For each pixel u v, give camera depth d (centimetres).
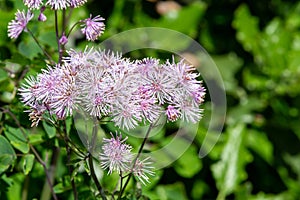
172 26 84
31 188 72
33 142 64
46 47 69
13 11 67
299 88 91
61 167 72
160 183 81
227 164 82
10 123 65
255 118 90
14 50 69
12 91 67
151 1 88
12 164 63
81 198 62
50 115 56
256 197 89
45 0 59
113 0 87
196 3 85
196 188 85
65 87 54
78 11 75
